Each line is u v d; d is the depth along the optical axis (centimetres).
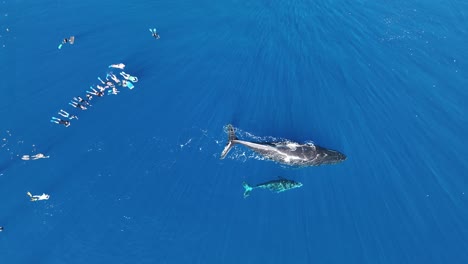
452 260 3900
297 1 5838
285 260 3872
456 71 5128
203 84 5019
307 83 5059
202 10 5750
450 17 5597
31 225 4022
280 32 5512
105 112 4759
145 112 4775
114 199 4197
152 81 5028
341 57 5281
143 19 5641
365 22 5600
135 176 4344
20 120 4691
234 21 5625
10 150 4462
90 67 5131
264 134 4650
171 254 3906
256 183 4284
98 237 3981
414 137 4638
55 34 5441
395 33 5475
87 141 4559
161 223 4062
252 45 5381
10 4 5722
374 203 4203
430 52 5294
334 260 3878
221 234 4009
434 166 4438
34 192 4200
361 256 3900
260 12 5712
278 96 4950
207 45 5375
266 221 4081
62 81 5003
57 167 4372
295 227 4053
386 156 4503
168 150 4516
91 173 4347
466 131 4675
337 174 4359
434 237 4016
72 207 4138
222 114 4791
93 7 5756
